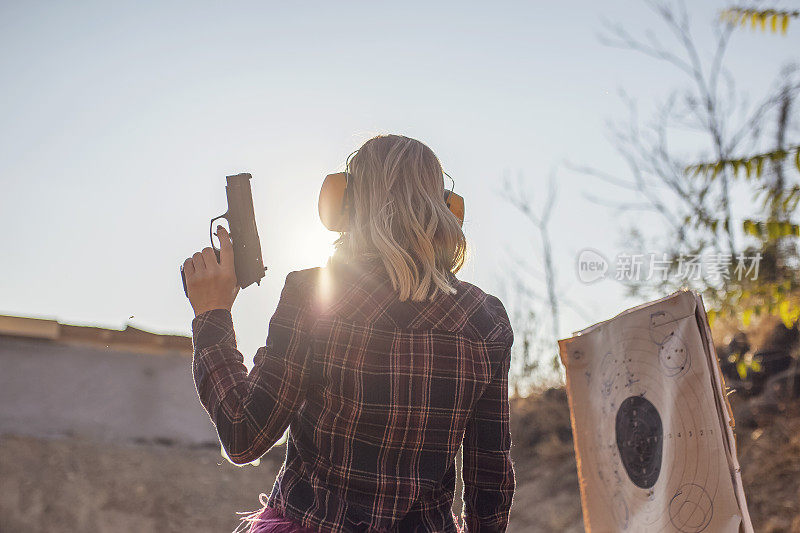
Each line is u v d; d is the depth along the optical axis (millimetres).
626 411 2227
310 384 1675
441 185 1837
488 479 1853
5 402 20203
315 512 1626
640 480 2162
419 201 1775
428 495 1702
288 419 1648
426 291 1716
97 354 21453
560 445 11500
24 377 20578
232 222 1814
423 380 1687
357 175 1809
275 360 1642
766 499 6867
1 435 18562
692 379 1985
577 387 2459
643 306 2186
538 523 10031
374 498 1635
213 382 1674
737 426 7691
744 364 4508
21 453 17641
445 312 1761
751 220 3553
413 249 1744
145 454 19000
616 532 2277
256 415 1614
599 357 2371
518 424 12445
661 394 2092
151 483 16984
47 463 17344
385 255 1707
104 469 17484
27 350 20766
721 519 1892
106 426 20922
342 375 1646
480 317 1829
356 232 1771
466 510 1910
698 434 1960
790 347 7652
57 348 21016
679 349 2039
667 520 2031
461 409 1740
